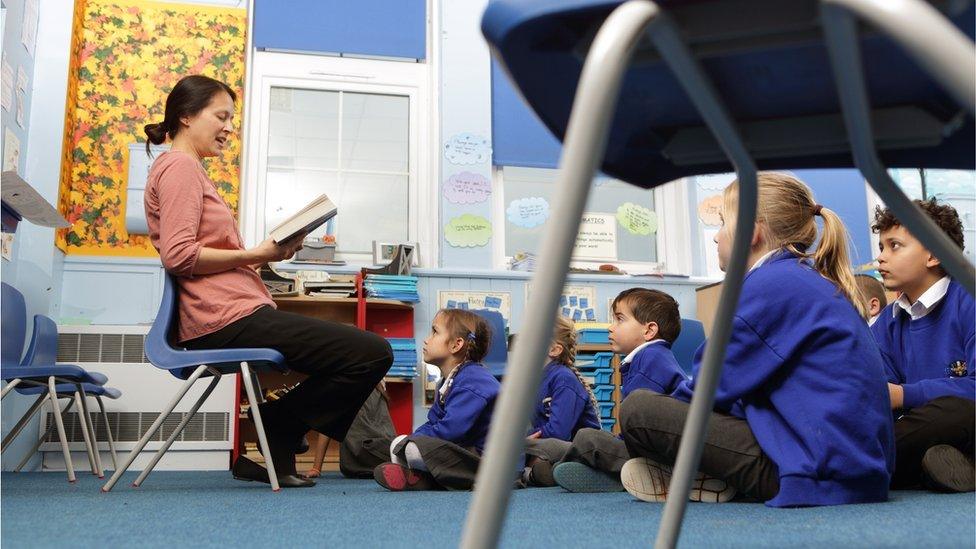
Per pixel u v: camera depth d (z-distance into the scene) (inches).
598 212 171.9
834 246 56.1
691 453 25.2
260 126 160.9
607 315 158.9
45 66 140.2
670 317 91.9
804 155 20.7
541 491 76.0
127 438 127.1
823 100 18.6
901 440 65.0
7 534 40.7
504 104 168.6
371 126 167.2
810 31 15.4
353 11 167.3
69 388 108.0
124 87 151.3
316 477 113.9
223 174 153.0
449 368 98.8
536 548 33.8
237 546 35.5
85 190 146.2
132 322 143.0
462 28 170.1
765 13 15.1
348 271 152.8
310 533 41.0
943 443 65.0
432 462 77.6
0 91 120.9
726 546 33.3
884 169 18.6
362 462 110.0
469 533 13.8
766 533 37.4
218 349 76.5
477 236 161.6
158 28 155.2
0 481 93.4
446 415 88.8
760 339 51.6
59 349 126.4
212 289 77.7
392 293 146.2
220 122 85.0
